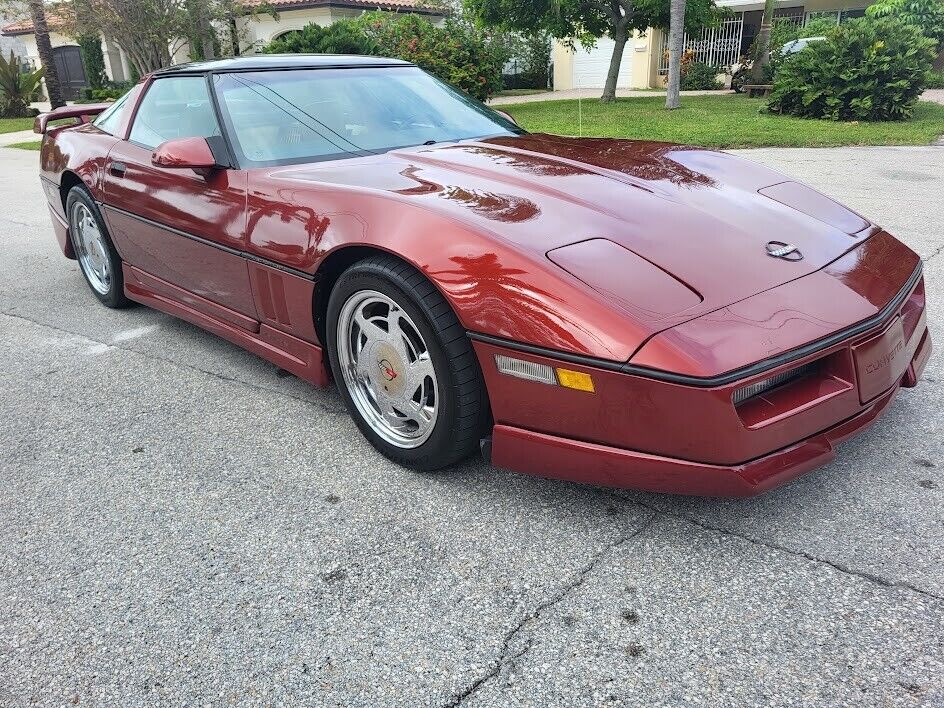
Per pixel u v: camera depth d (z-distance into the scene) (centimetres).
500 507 238
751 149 973
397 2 2522
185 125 344
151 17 1580
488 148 310
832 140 995
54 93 1991
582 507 235
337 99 340
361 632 188
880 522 220
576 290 201
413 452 254
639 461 199
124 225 379
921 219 565
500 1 1658
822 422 206
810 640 178
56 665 183
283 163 303
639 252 217
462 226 224
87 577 214
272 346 306
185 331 412
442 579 206
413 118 343
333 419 303
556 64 2486
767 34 1752
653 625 186
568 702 165
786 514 226
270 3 2097
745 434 190
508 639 184
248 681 175
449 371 225
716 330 193
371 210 244
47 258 580
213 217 304
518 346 206
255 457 275
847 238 250
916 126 1092
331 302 261
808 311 206
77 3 1532
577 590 199
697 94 1948
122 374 355
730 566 205
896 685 164
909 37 1162
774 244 231
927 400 291
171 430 298
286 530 231
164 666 181
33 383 348
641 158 299
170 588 208
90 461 277
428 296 224
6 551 227
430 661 178
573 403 203
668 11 1627
